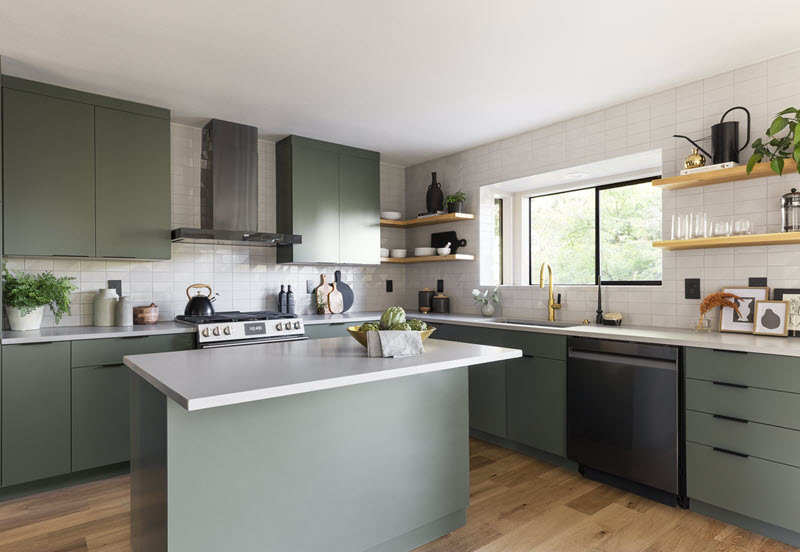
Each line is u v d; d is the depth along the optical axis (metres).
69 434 2.81
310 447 1.83
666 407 2.55
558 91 3.14
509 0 2.12
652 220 3.69
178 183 3.77
